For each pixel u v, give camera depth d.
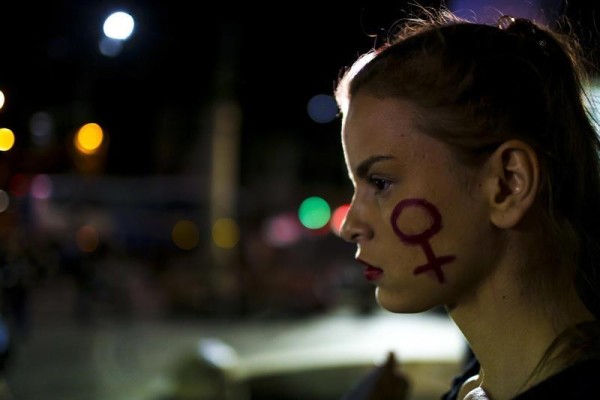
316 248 28.14
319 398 5.11
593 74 1.31
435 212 1.03
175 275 20.14
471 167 1.03
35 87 10.78
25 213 14.91
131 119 27.97
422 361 4.74
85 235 22.92
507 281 1.04
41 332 14.79
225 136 19.98
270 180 34.88
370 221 1.08
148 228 29.00
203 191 29.41
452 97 1.03
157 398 6.20
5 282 11.91
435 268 1.04
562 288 1.05
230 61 18.00
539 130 1.04
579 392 0.90
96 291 18.02
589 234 1.09
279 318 18.55
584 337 0.96
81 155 13.38
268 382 5.23
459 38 1.08
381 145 1.05
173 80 18.23
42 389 9.80
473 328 1.07
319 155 35.59
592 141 1.13
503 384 1.04
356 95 1.11
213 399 5.38
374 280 1.09
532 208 1.04
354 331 16.31
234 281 19.27
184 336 15.34
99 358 12.29
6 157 12.29
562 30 1.36
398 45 1.11
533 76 1.06
